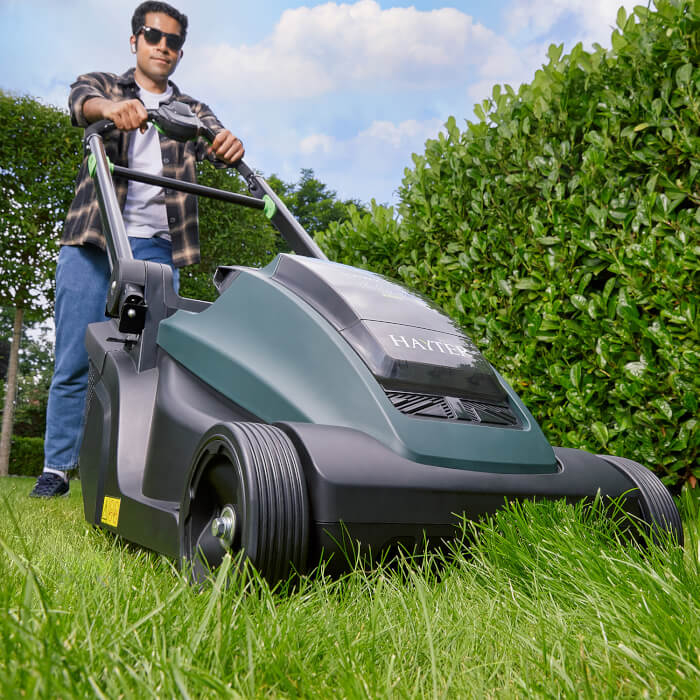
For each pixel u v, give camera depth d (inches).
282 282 75.0
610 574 48.7
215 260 420.2
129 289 83.8
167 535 63.4
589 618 43.2
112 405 82.9
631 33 110.7
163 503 68.7
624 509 68.6
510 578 54.1
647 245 103.6
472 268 131.4
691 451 103.6
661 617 38.9
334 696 31.7
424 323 72.3
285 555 49.3
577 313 115.6
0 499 112.1
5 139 374.0
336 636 38.4
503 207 126.6
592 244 110.5
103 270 126.0
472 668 34.8
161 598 44.9
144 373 83.5
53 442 129.6
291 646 36.5
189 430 69.3
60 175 387.5
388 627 40.6
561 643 38.0
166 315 85.7
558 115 119.1
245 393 68.3
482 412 66.9
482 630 41.7
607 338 108.0
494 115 131.6
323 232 158.6
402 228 145.3
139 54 132.7
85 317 125.0
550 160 118.9
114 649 32.8
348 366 63.2
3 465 447.2
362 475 53.2
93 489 85.0
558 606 47.2
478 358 72.9
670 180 105.3
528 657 36.7
